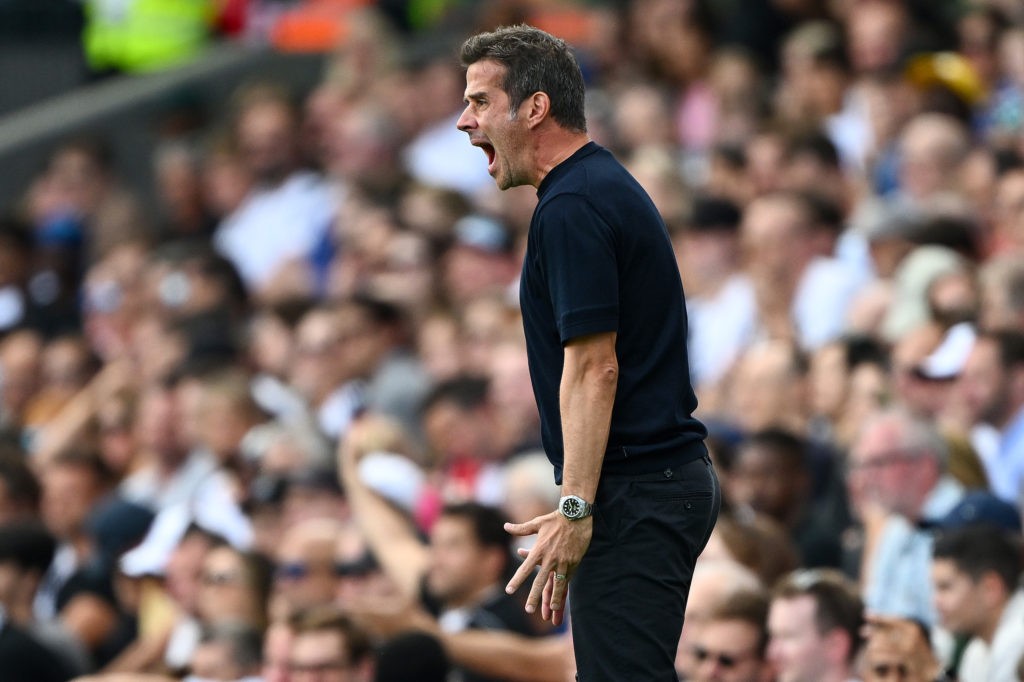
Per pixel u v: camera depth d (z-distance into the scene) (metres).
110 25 66.38
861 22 45.78
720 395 35.69
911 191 38.41
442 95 55.84
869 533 26.22
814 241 36.69
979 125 43.47
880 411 29.31
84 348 47.03
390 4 64.50
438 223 45.62
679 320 17.77
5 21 66.06
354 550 30.00
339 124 54.75
